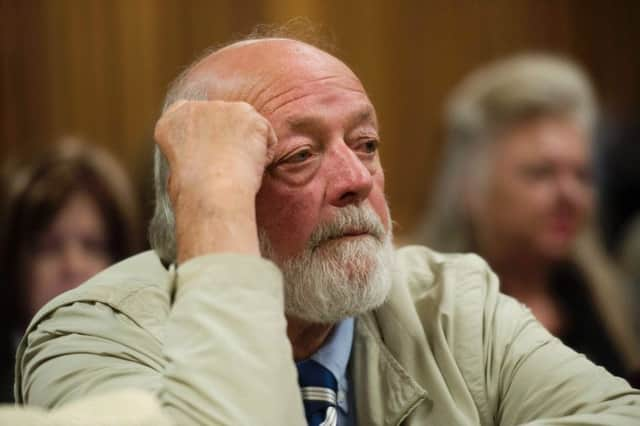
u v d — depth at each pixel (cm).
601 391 414
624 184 1016
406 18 1184
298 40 458
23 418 306
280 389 335
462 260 480
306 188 411
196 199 369
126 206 711
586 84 806
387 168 1166
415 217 1164
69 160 705
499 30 1226
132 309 418
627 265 946
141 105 1070
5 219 695
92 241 698
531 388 426
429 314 452
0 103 1017
